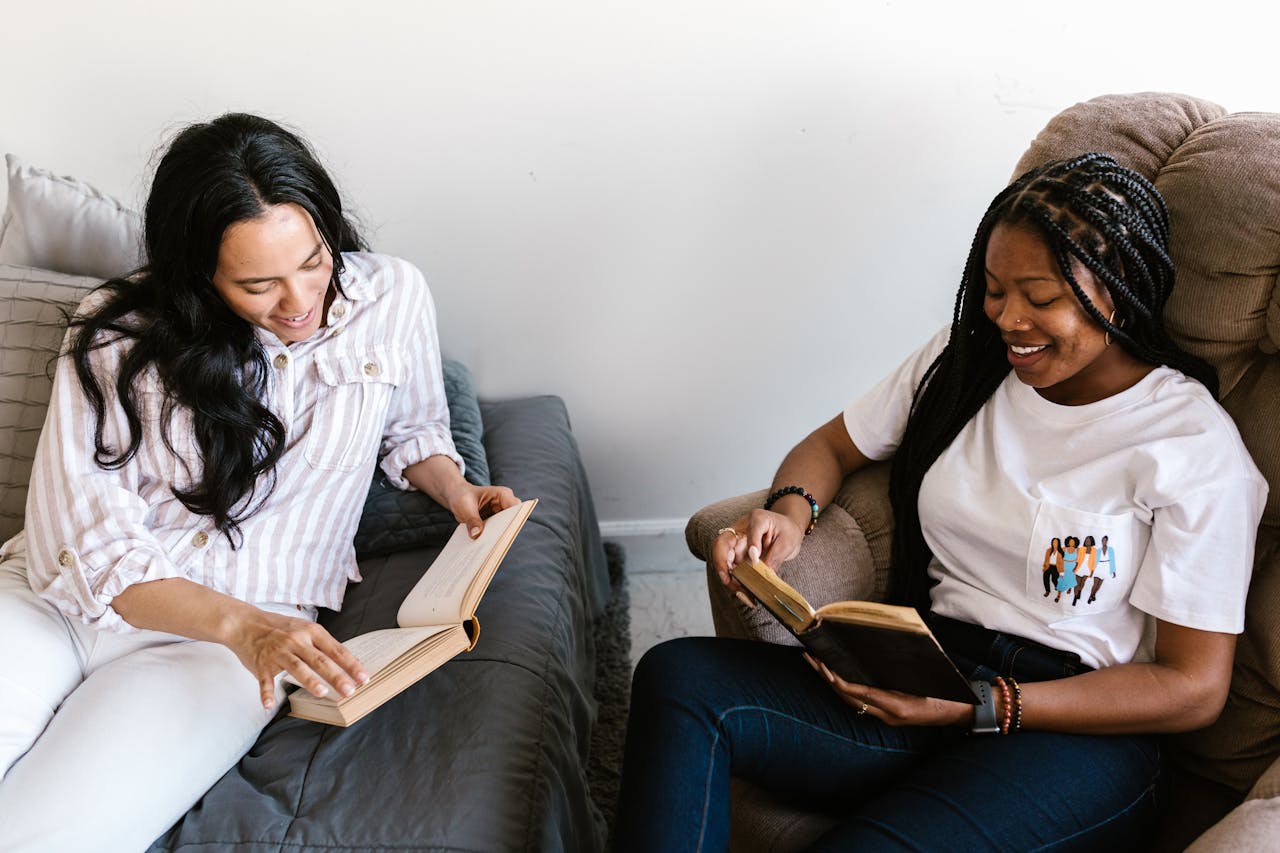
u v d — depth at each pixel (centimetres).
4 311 128
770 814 106
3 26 141
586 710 130
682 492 193
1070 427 105
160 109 148
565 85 149
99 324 107
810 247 165
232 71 146
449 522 131
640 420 183
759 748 101
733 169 157
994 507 109
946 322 173
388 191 157
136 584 103
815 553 118
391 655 96
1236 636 103
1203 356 107
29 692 102
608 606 187
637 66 148
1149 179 111
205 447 109
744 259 166
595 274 166
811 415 184
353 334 121
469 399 160
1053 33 148
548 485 150
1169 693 95
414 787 99
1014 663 105
